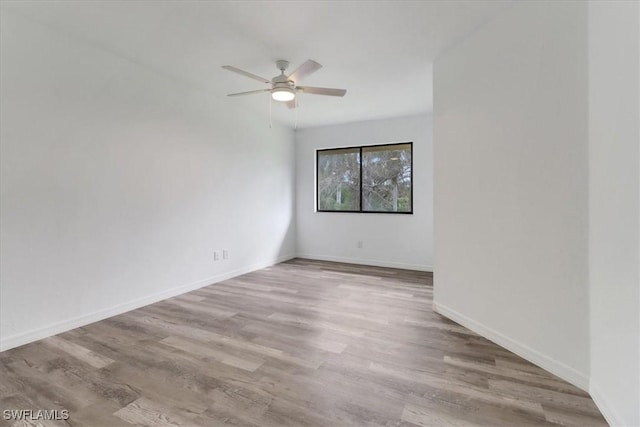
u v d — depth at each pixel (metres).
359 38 2.67
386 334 2.57
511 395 1.77
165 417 1.59
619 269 1.46
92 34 2.62
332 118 5.20
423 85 3.72
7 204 2.30
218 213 4.23
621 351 1.45
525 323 2.15
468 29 2.51
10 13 2.29
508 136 2.23
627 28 1.37
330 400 1.73
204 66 3.23
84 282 2.77
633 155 1.34
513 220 2.21
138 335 2.55
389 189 5.36
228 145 4.38
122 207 3.06
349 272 4.86
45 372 1.99
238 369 2.04
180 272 3.69
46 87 2.49
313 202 5.93
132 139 3.14
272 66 3.23
